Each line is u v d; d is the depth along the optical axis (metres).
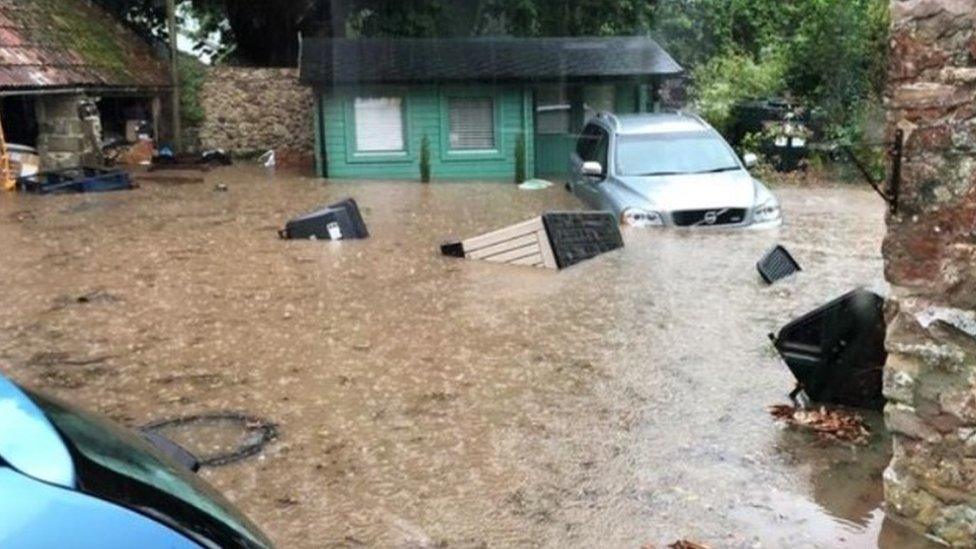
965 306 3.13
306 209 12.48
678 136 11.62
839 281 7.93
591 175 11.63
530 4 20.91
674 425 4.64
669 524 3.60
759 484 3.94
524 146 17.33
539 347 6.09
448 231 10.84
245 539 1.72
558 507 3.77
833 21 16.17
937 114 3.10
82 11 18.53
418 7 20.64
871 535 3.46
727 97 17.80
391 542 3.48
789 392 5.09
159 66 19.16
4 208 11.96
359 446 4.42
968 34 2.99
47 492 1.39
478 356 5.89
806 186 14.84
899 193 3.25
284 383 5.36
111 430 1.96
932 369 3.26
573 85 17.59
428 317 6.88
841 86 16.11
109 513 1.42
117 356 5.85
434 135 17.19
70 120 15.32
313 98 17.70
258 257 9.08
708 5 20.64
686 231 10.23
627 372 5.52
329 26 21.17
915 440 3.37
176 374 5.51
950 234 3.13
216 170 17.47
